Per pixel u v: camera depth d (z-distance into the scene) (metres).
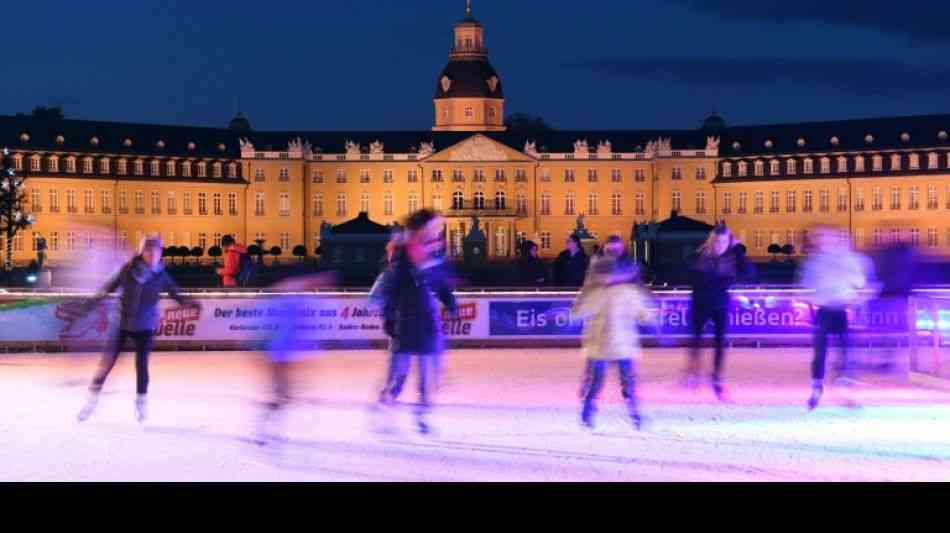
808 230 23.38
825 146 165.00
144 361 21.67
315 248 174.88
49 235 156.25
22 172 140.00
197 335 37.44
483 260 137.00
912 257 33.84
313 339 37.53
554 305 37.81
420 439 19.84
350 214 175.00
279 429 20.81
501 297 37.69
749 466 17.42
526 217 174.38
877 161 161.00
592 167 173.75
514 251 172.88
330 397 25.14
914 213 158.38
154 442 19.62
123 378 29.05
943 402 24.31
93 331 36.81
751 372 30.09
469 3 195.00
